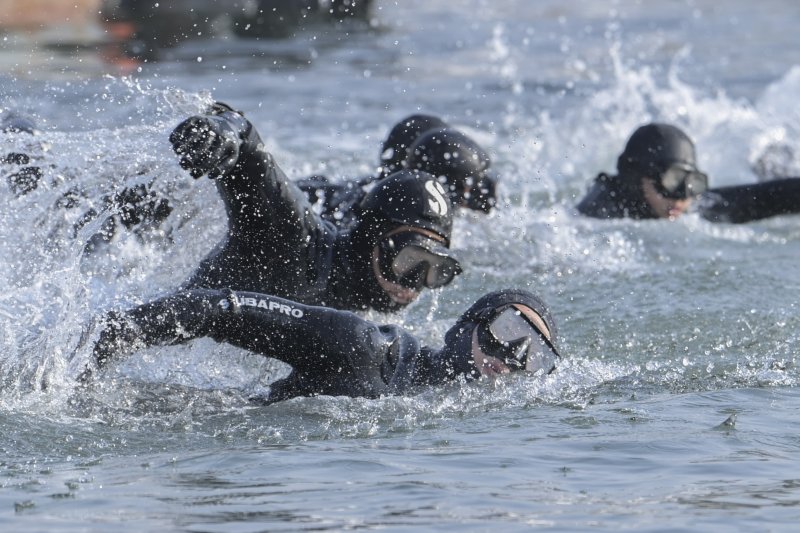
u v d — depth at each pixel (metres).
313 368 18.11
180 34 65.88
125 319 17.80
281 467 14.98
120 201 21.20
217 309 17.58
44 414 17.20
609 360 21.28
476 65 61.12
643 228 32.28
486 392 18.31
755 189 33.72
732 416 17.20
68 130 25.72
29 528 12.49
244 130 18.20
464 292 26.00
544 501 13.48
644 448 15.77
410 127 29.22
